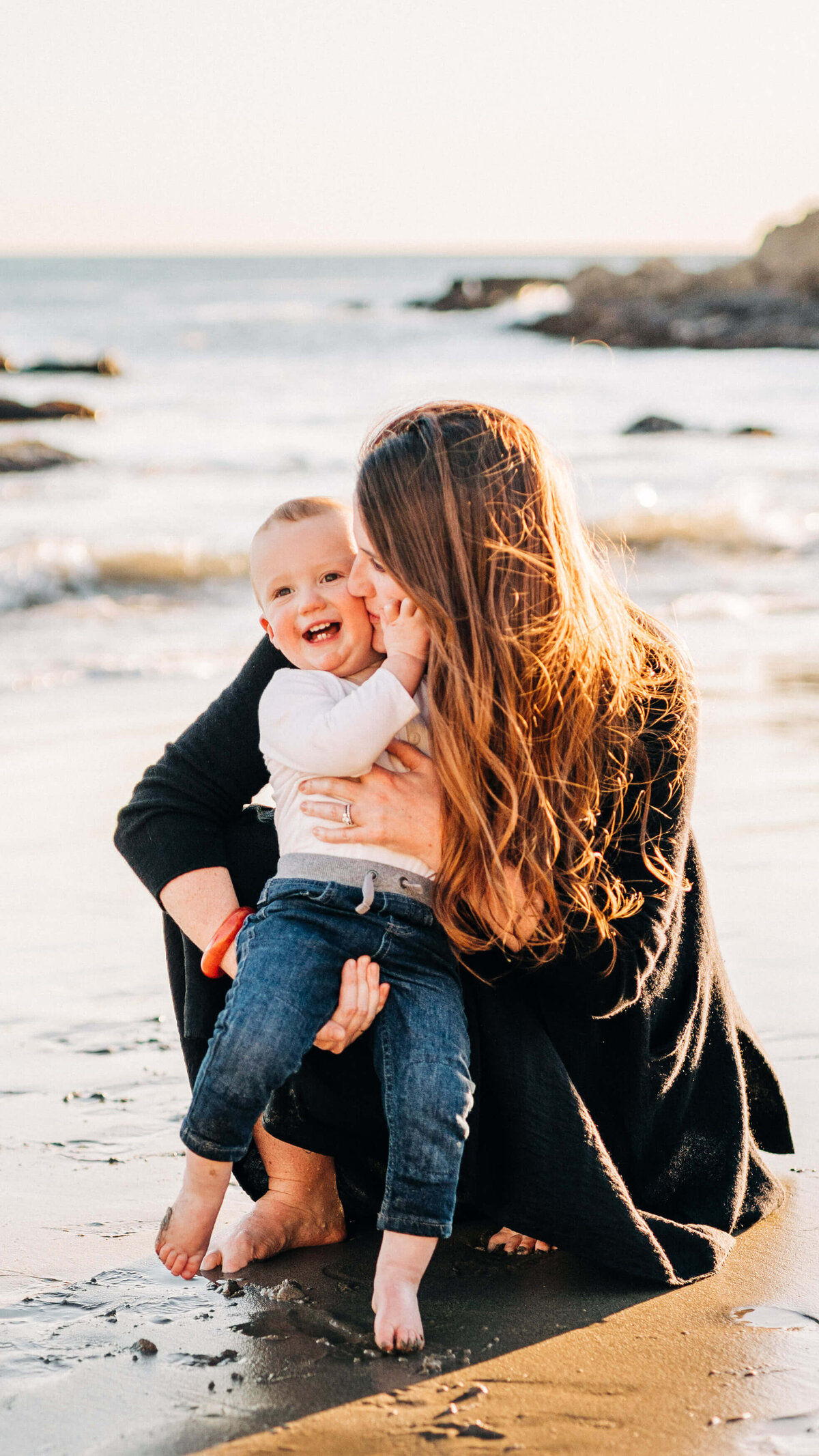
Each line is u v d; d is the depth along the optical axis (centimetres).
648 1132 241
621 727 232
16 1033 349
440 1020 221
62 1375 202
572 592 226
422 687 236
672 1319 219
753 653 837
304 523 248
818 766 596
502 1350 209
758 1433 185
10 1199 263
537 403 2703
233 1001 220
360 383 3033
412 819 225
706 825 513
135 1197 265
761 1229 252
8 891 463
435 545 221
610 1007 226
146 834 252
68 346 4053
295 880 229
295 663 248
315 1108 237
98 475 1645
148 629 940
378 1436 185
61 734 662
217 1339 213
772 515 1355
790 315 5178
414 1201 215
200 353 3916
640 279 6197
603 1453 180
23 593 1028
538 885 219
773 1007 352
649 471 1698
